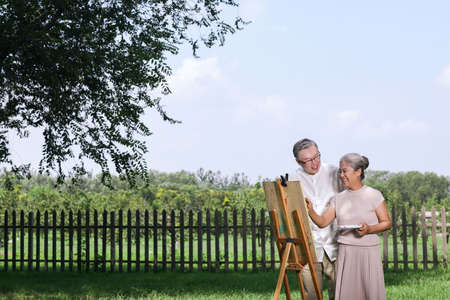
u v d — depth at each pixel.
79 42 8.26
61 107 9.01
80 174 9.72
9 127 9.29
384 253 11.74
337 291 4.82
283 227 4.87
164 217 11.80
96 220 11.83
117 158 9.68
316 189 5.43
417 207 27.58
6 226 11.86
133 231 20.94
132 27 8.71
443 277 10.16
